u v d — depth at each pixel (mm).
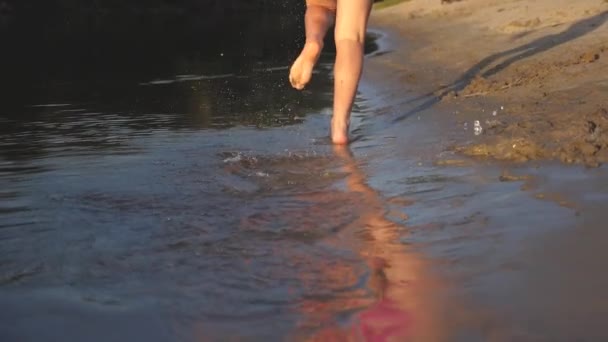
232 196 6883
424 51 11727
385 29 18562
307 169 7305
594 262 5840
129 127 8500
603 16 11227
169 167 7371
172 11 34875
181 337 5008
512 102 8281
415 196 6762
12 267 6227
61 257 6293
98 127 8516
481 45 11164
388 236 6383
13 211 6738
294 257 6262
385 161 7355
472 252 6195
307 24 8086
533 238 6246
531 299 5262
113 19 29344
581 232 6254
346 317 5211
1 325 5277
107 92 10203
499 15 15172
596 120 7504
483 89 8852
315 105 9188
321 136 8070
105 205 6789
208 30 22312
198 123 8586
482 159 7168
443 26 16109
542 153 7102
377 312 5254
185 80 10844
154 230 6508
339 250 6301
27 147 7941
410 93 9266
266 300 5590
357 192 6879
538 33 11102
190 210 6711
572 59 9250
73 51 15898
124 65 12930
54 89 10500
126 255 6301
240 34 20125
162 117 8836
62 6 33406
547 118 7730
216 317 5305
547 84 8570
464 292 5473
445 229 6395
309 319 5215
